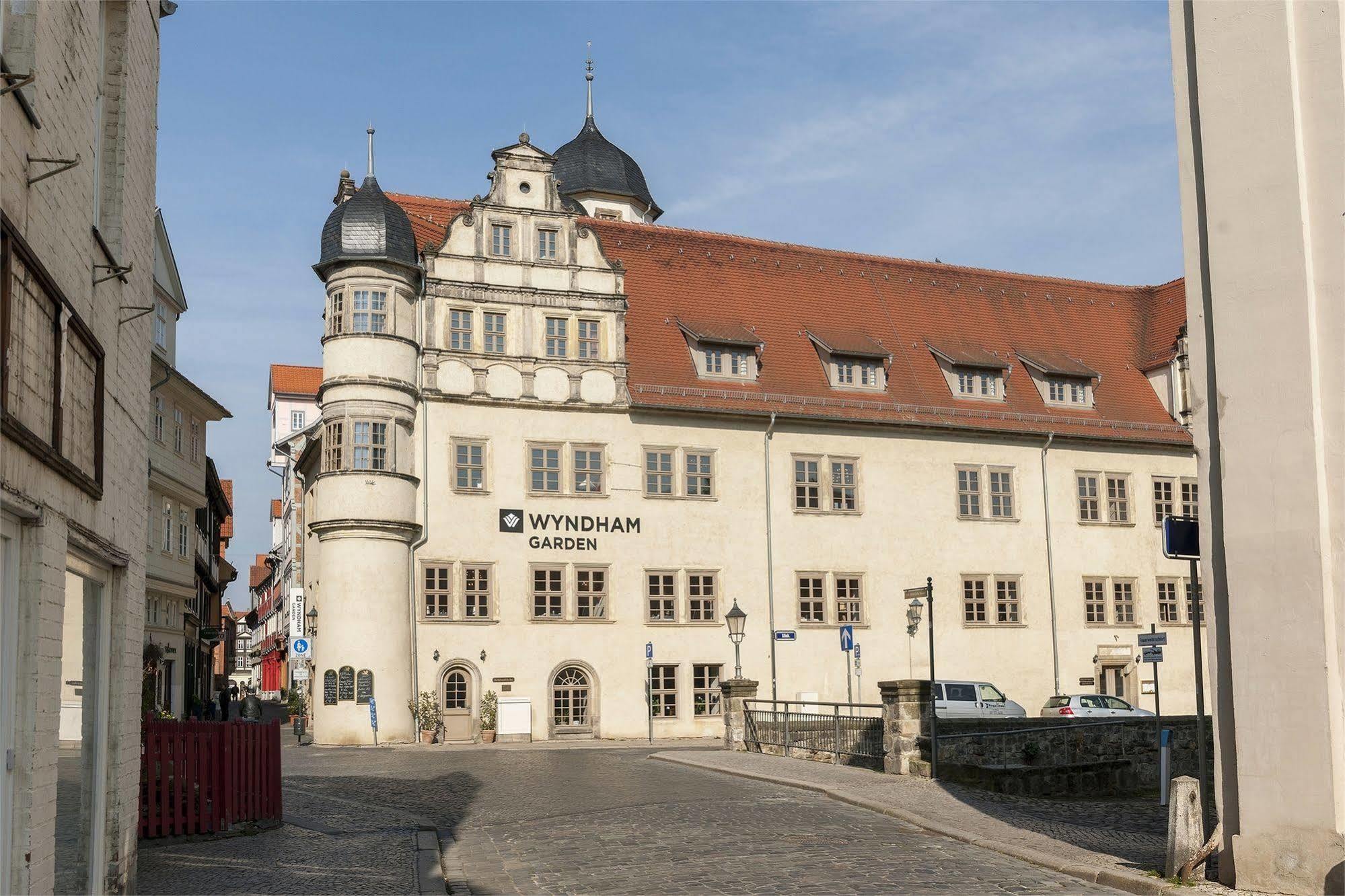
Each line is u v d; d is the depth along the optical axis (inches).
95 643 441.1
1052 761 1059.9
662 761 1203.2
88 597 430.0
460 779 1035.3
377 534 1550.2
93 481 391.5
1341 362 455.8
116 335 449.4
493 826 748.6
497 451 1635.1
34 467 322.3
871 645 1779.0
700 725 1680.6
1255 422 474.3
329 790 962.1
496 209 1680.6
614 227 1908.2
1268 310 473.7
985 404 1936.5
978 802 789.9
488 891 534.6
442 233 1764.3
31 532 324.5
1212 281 490.6
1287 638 459.5
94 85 408.2
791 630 1720.0
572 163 2349.9
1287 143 473.7
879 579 1796.3
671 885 530.3
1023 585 1881.2
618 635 1656.0
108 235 458.3
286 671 3292.3
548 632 1626.5
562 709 1624.0
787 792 884.0
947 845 620.7
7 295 293.4
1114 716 1581.0
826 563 1771.7
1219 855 485.7
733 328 1830.7
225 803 688.4
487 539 1614.2
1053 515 1920.5
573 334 1692.9
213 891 513.0
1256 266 478.3
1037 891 495.2
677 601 1689.2
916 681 1002.1
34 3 322.7
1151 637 788.0
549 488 1654.8
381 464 1571.1
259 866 578.6
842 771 1023.6
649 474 1700.3
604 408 1684.3
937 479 1857.8
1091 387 2023.9
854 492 1809.8
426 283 1628.9
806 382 1830.7
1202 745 504.1
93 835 438.3
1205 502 497.7
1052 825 675.4
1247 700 469.1
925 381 1923.0
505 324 1667.1
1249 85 486.0
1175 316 2170.3
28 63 319.6
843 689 1752.0
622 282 1724.9
